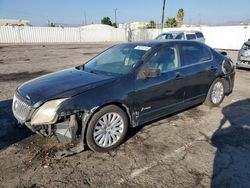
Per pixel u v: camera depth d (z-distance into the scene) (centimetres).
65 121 344
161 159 355
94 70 446
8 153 363
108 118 372
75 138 358
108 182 302
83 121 350
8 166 331
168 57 461
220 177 314
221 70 566
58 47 2639
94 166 336
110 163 344
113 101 368
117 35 4325
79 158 355
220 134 439
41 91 357
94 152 372
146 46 458
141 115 415
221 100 593
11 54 1830
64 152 364
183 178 311
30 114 340
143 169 330
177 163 345
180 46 492
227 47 2764
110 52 498
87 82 376
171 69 459
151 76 406
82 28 3938
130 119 402
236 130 456
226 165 340
